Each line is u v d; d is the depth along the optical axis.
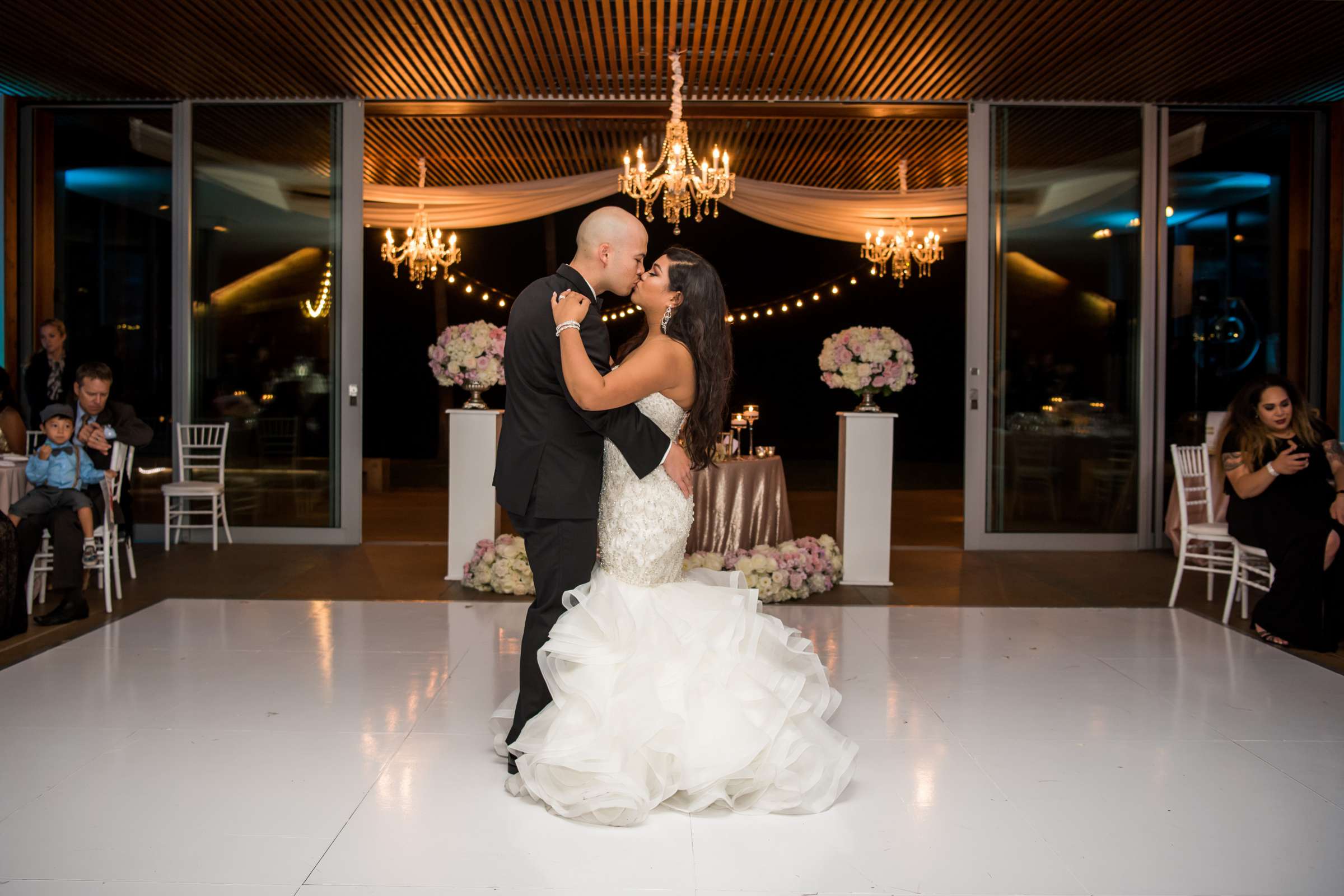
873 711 2.97
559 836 2.12
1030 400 6.21
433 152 7.82
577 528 2.42
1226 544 5.30
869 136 7.20
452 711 2.94
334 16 4.89
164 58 5.44
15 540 3.78
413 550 5.95
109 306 6.27
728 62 5.57
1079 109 6.23
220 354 6.19
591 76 5.80
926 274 9.07
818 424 14.95
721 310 2.49
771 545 5.12
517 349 2.41
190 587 4.79
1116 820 2.23
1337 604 3.72
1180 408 6.32
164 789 2.35
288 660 3.49
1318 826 2.21
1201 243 6.33
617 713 2.23
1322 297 6.33
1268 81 5.79
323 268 6.17
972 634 3.95
